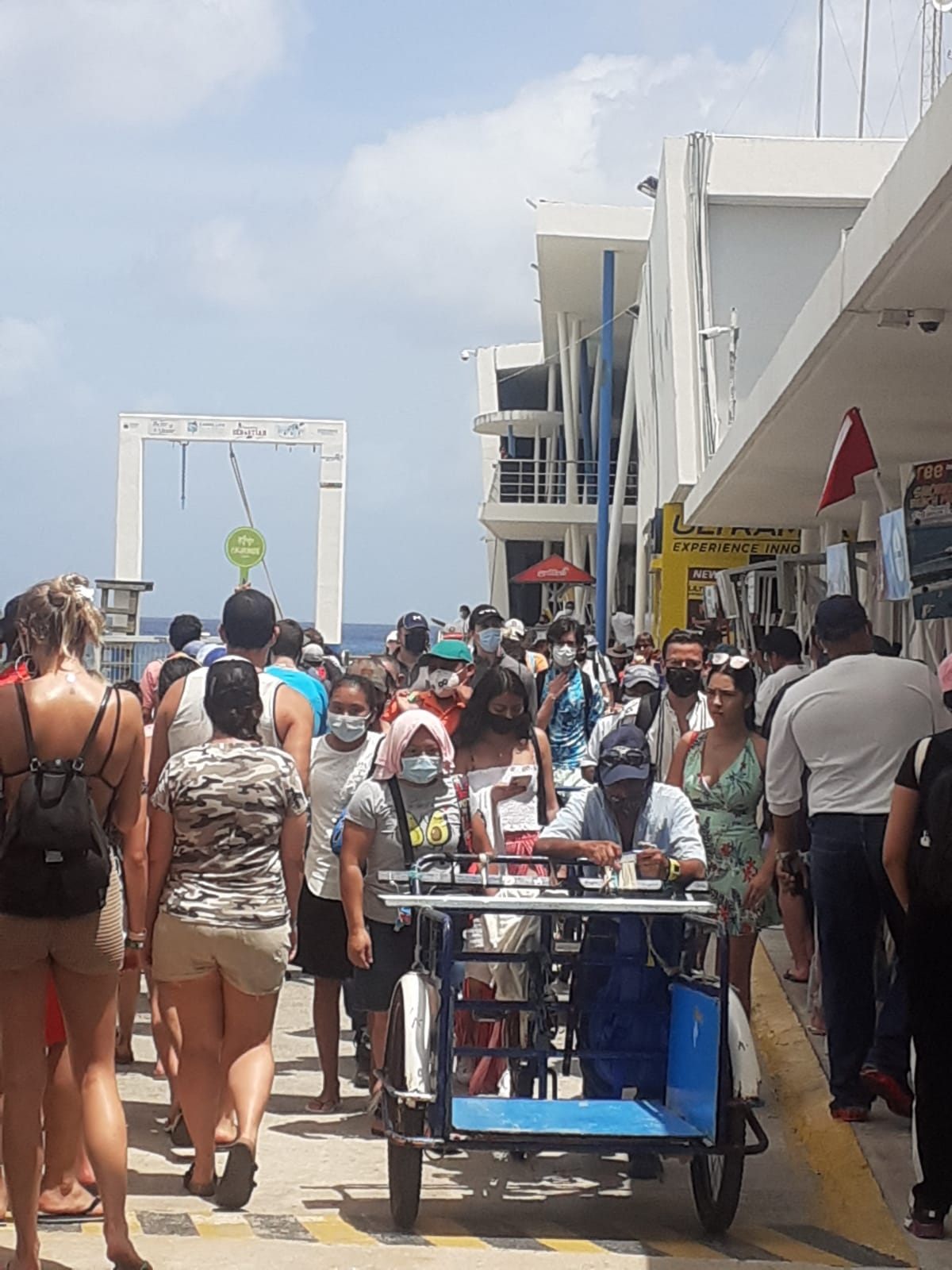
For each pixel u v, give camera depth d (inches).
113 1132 209.0
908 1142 284.5
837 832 293.4
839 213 1081.4
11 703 208.7
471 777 328.5
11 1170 205.2
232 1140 295.4
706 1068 243.3
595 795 290.2
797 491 675.4
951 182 251.9
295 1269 209.0
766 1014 399.5
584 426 1760.6
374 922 304.5
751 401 512.4
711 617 941.2
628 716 431.8
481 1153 300.2
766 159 1077.1
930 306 329.7
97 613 217.8
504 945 279.3
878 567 516.1
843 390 423.8
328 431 1321.4
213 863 252.5
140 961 267.4
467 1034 305.3
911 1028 242.5
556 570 1441.9
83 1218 242.5
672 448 1069.8
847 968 297.0
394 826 300.8
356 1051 352.8
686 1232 255.0
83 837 205.9
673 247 1077.8
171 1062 295.7
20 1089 206.7
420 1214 259.8
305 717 293.4
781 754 308.5
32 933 206.2
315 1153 297.7
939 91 249.6
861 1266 229.5
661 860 272.1
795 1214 271.3
